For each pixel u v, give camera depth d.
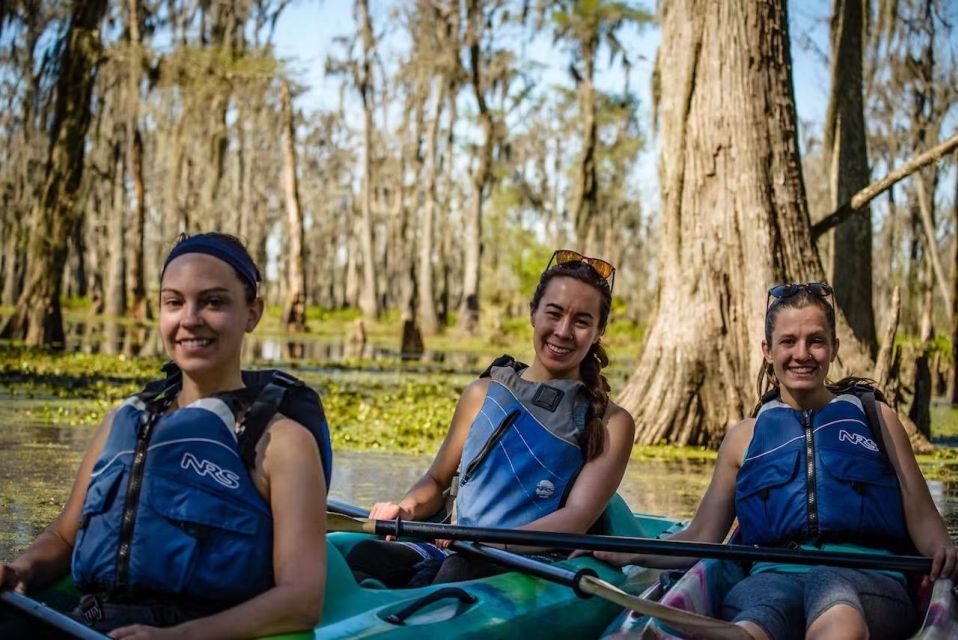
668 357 9.32
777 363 3.40
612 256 52.28
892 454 3.30
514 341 33.09
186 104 28.59
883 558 3.03
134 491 2.31
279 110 45.06
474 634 2.71
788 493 3.30
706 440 9.18
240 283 2.41
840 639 2.71
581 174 34.97
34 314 19.03
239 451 2.30
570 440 3.35
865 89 22.03
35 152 24.66
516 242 51.09
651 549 3.06
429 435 9.72
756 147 9.07
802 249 9.09
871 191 9.40
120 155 34.34
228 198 50.91
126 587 2.30
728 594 3.08
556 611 3.03
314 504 2.31
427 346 30.66
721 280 9.13
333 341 29.97
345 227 66.88
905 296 40.25
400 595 2.83
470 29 34.31
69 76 18.34
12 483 6.39
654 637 2.73
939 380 19.81
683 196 9.34
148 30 26.62
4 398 11.22
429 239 40.12
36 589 2.58
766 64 9.14
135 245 33.28
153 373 14.77
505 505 3.36
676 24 9.41
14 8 18.33
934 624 2.76
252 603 2.22
